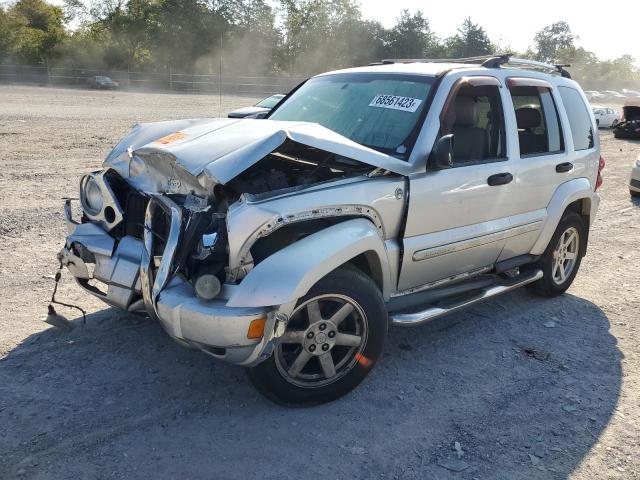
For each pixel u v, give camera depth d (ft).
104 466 10.34
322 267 11.43
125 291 12.59
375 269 13.16
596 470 11.08
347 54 261.03
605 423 12.60
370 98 15.53
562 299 19.88
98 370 13.35
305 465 10.71
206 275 10.78
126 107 102.83
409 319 13.73
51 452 10.59
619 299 20.15
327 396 12.53
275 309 10.96
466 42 288.30
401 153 13.80
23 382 12.69
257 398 12.67
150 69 228.02
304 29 252.83
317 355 12.18
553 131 18.21
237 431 11.55
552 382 14.21
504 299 19.56
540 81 18.06
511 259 17.70
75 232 13.67
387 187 13.08
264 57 246.47
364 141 14.47
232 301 10.80
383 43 264.93
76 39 215.72
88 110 91.81
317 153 13.96
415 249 13.93
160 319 11.47
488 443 11.70
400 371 14.26
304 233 12.28
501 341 16.30
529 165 16.76
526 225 17.10
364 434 11.72
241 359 11.23
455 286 15.85
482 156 15.75
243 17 241.14
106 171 14.12
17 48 203.10
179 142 12.75
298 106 16.84
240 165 11.33
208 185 11.68
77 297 17.21
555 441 11.89
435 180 13.99
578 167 18.98
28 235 23.02
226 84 190.49
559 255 19.36
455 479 10.62
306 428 11.77
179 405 12.26
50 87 171.53
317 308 11.94
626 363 15.43
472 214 15.23
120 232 13.41
